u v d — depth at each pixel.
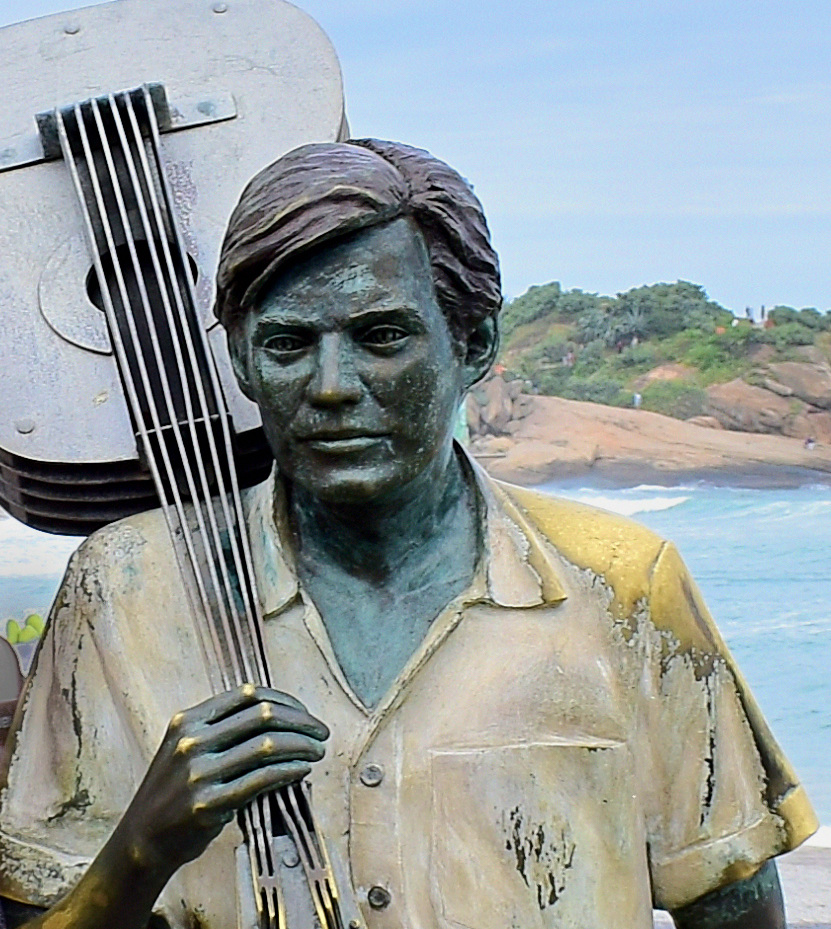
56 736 1.94
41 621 3.99
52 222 2.18
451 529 1.96
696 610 2.02
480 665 1.87
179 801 1.63
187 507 2.00
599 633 1.93
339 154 1.75
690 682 1.99
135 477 2.07
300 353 1.75
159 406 2.04
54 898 1.89
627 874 1.88
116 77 2.30
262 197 1.73
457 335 1.84
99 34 2.35
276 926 1.65
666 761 1.98
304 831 1.71
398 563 1.93
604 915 1.84
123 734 1.92
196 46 2.33
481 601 1.90
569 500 2.08
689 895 1.97
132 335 2.05
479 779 1.82
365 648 1.90
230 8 2.37
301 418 1.75
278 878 1.67
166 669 1.90
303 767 1.66
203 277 2.14
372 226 1.74
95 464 2.05
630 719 1.93
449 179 1.82
